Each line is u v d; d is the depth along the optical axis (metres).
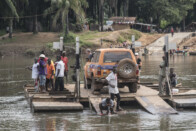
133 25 92.88
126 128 12.98
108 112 15.34
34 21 75.75
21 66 41.84
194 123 13.71
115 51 17.81
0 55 64.38
